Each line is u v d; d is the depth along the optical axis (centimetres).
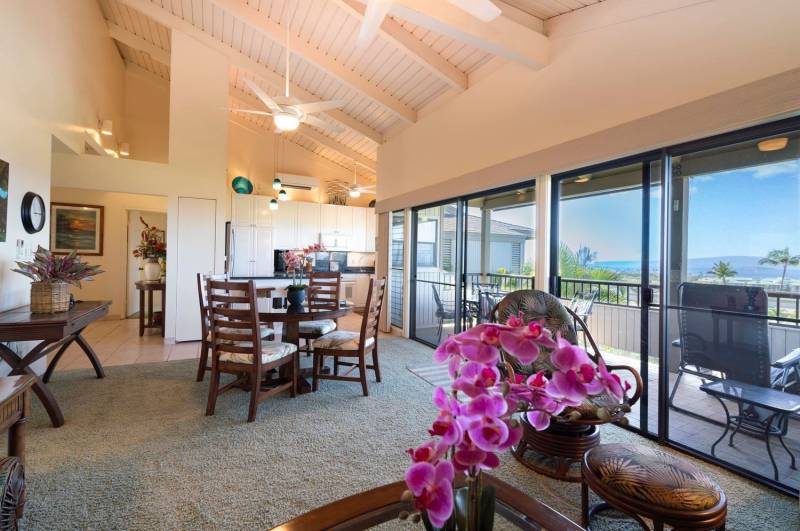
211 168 501
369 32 260
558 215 316
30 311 260
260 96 359
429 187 470
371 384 334
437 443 74
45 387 238
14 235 291
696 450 223
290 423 252
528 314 244
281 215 804
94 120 493
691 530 117
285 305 366
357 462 205
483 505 85
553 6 286
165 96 701
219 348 264
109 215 660
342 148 754
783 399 195
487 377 73
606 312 279
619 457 141
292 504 170
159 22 478
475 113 395
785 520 166
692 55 216
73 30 411
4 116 276
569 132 289
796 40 178
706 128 207
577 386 69
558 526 102
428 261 509
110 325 601
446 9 268
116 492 176
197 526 155
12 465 128
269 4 400
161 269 557
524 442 216
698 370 225
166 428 242
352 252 889
